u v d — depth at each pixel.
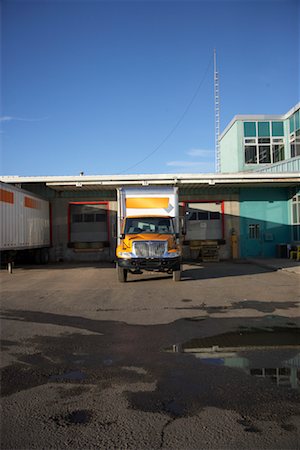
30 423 3.99
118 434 3.76
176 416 4.08
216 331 7.47
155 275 16.91
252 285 13.41
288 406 4.28
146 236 14.54
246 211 25.59
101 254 25.36
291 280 14.66
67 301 10.77
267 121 31.83
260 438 3.65
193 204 25.62
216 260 23.67
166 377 5.15
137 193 15.83
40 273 18.33
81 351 6.32
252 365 5.58
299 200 24.08
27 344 6.73
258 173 22.47
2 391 4.77
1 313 9.23
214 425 3.89
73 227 25.53
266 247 25.52
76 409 4.28
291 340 6.84
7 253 18.89
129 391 4.73
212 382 4.96
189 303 10.31
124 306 10.00
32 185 25.41
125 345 6.63
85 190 25.44
